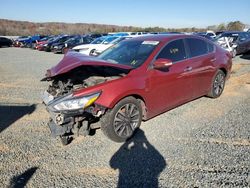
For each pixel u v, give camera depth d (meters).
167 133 4.34
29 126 4.77
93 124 3.94
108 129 3.91
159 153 3.71
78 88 3.89
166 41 4.77
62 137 3.90
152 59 4.42
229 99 6.12
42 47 25.48
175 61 4.80
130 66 4.29
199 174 3.19
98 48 15.52
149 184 3.04
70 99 3.56
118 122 4.00
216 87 6.07
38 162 3.54
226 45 13.58
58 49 22.20
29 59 16.94
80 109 3.54
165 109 4.77
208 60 5.56
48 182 3.11
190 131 4.39
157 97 4.48
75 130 3.75
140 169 3.33
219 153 3.66
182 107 5.58
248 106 5.60
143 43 4.91
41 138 4.27
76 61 4.02
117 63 4.34
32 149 3.89
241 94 6.51
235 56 14.45
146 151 3.77
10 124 4.87
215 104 5.76
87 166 3.43
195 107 5.57
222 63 5.97
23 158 3.64
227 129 4.45
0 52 23.98
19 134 4.43
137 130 4.29
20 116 5.30
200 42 5.52
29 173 3.29
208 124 4.67
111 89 3.80
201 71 5.37
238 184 2.98
